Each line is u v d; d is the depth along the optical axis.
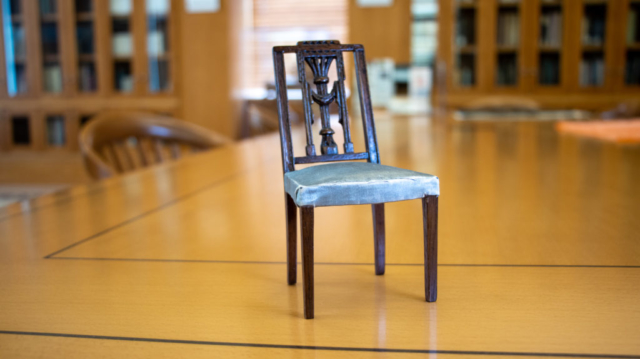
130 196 1.57
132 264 0.96
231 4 5.81
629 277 0.85
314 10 6.47
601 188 1.58
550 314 0.71
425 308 0.74
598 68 5.50
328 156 0.90
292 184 0.75
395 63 5.50
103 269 0.93
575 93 5.53
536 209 1.34
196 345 0.64
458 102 5.55
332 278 0.87
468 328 0.67
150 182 1.80
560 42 5.48
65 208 1.42
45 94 5.91
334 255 1.00
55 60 5.87
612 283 0.82
